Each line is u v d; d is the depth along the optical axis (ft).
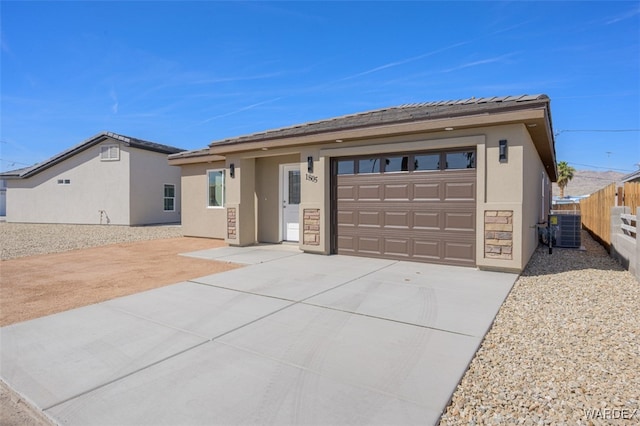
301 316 15.21
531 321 14.73
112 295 19.01
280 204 37.24
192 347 12.17
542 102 20.58
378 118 27.73
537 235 37.83
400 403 8.77
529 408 8.64
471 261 24.70
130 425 8.01
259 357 11.36
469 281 21.04
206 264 27.50
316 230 30.96
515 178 22.48
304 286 20.20
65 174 70.18
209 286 20.49
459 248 25.09
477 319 14.71
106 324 14.51
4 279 23.08
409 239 27.07
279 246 35.91
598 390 9.42
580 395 9.20
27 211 73.92
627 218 26.17
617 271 24.35
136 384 9.77
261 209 38.37
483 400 9.00
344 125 28.19
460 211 25.00
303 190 31.73
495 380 10.02
